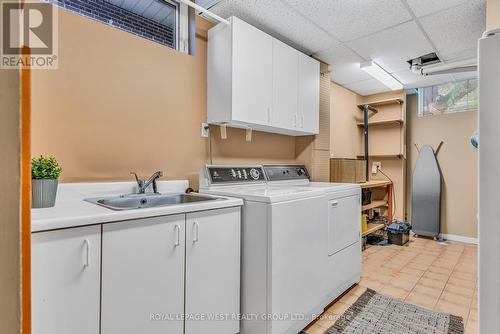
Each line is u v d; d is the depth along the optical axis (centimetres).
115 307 115
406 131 444
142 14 198
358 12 218
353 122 437
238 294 167
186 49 216
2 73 60
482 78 104
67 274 103
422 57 307
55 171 130
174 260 135
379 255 333
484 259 103
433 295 230
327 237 211
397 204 430
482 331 103
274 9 214
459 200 395
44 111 146
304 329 184
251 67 215
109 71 170
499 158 100
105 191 165
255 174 244
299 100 262
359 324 189
